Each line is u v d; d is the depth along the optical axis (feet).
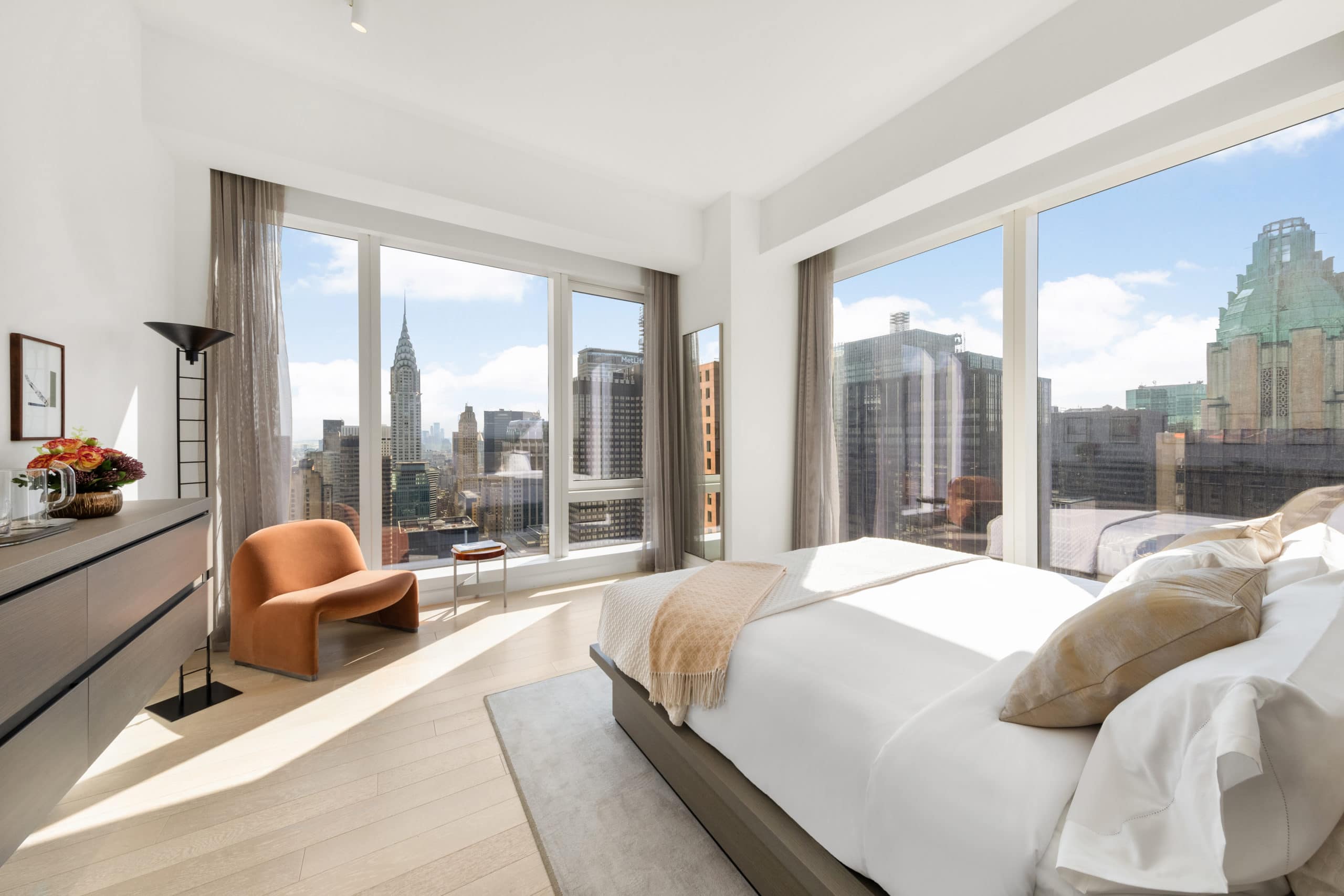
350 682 8.38
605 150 11.08
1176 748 2.49
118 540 4.96
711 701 5.00
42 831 5.20
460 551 11.51
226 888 4.58
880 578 6.77
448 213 11.01
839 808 3.65
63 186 6.44
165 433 8.95
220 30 8.07
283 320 10.31
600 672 8.72
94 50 6.93
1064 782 2.88
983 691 3.81
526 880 4.69
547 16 7.61
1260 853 2.12
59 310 6.40
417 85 9.17
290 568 9.35
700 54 8.35
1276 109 6.82
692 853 4.95
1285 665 2.39
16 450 5.69
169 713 7.45
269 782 5.99
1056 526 9.33
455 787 5.93
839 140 10.66
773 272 13.69
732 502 13.23
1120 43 6.85
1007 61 8.07
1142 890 2.26
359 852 4.99
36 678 3.86
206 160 9.09
